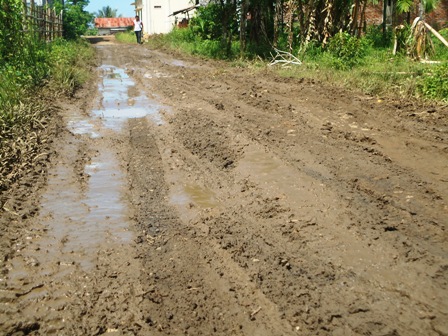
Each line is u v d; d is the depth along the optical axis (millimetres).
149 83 12758
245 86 11516
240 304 3174
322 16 17781
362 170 5570
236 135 7121
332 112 8484
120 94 11156
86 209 4793
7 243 4074
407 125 7574
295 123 7758
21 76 10344
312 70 13836
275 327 2934
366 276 3422
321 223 4262
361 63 14391
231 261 3709
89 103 10000
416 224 4180
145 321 3049
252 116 8320
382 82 10906
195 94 10680
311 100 9523
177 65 17516
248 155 6273
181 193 5180
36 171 5797
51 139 7102
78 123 8211
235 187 5262
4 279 3549
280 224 4297
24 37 12344
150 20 40875
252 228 4254
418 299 3141
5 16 11086
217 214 4602
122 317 3102
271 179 5398
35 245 4062
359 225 4188
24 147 6387
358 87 10898
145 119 8469
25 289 3424
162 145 6895
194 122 8016
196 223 4426
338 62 14117
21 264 3758
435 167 5641
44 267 3713
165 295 3309
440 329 2855
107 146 6906
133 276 3564
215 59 19641
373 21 25625
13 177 5523
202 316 3070
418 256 3650
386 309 3049
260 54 18969
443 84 9719
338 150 6348
